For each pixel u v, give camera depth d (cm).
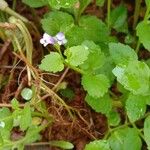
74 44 19
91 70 18
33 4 20
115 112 19
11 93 21
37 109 19
